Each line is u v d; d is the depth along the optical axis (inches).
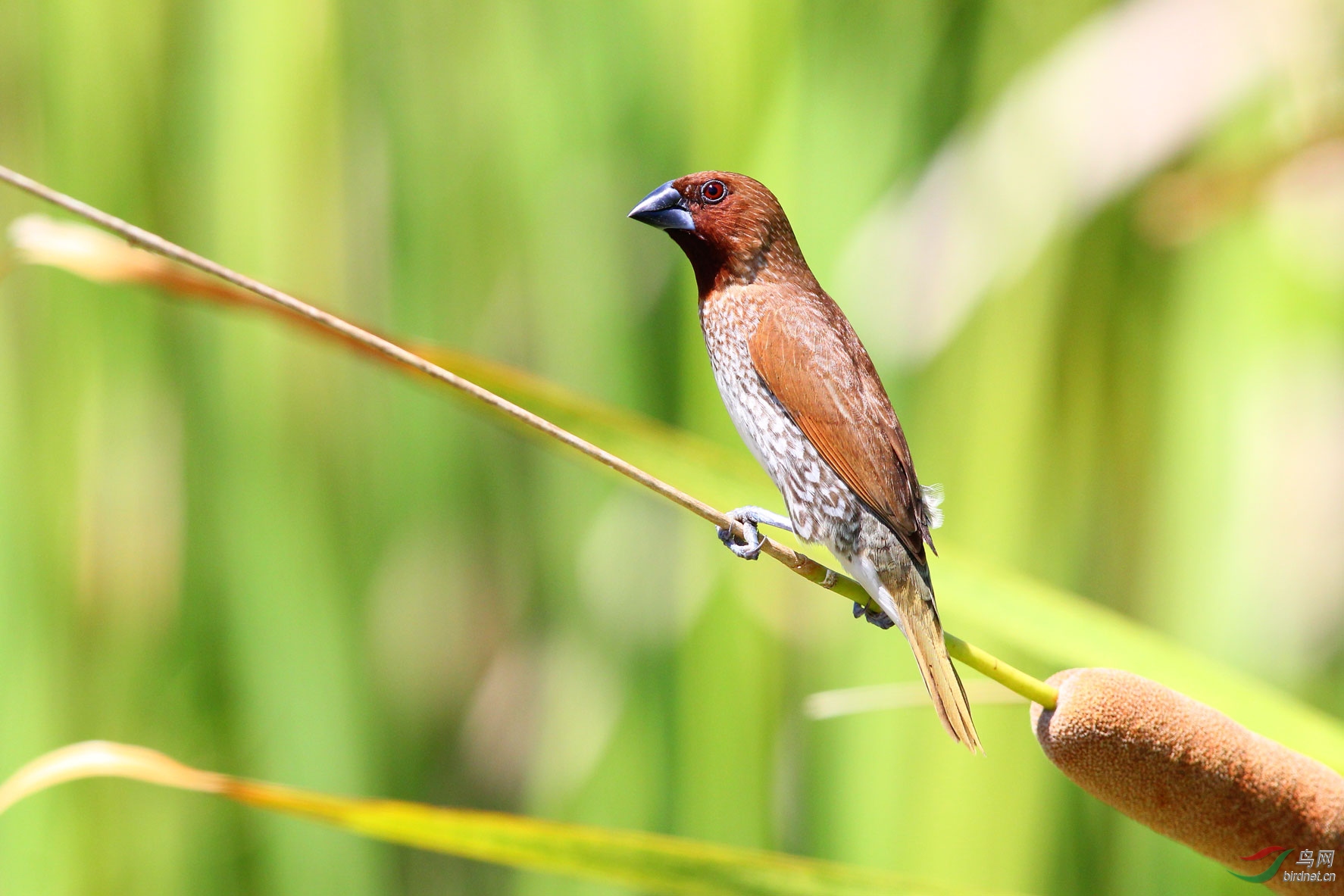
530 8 132.5
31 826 131.7
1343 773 128.0
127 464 132.4
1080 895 131.8
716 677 131.2
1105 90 131.6
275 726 132.0
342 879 132.3
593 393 132.1
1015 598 128.8
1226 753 126.4
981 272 131.6
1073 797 131.9
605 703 132.5
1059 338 132.3
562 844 127.2
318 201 132.5
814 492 129.3
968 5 132.3
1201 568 132.3
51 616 131.9
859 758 131.4
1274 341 132.5
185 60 132.2
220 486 132.1
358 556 132.3
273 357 132.2
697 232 130.0
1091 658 128.5
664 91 132.0
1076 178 131.6
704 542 131.4
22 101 132.3
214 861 132.2
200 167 132.2
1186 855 132.1
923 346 131.7
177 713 132.2
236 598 132.0
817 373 129.3
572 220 132.3
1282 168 131.0
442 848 127.2
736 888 127.1
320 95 132.3
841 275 131.7
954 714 128.2
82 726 132.0
